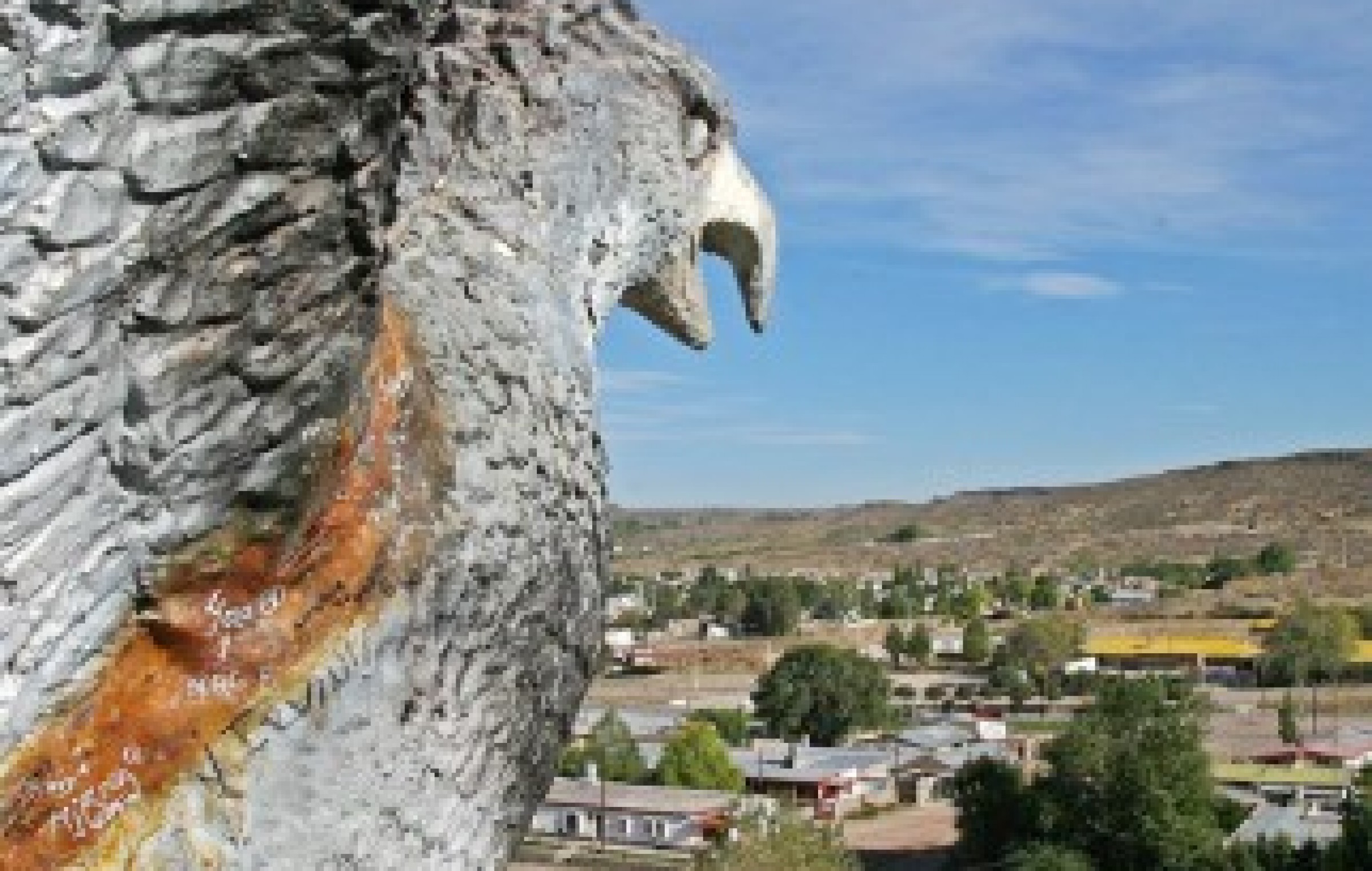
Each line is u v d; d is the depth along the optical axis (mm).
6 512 2721
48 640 2859
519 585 3797
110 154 2682
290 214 2984
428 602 3533
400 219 3725
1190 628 105375
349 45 2977
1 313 2637
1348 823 41625
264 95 2865
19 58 2541
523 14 4164
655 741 69688
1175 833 44875
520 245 4004
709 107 4785
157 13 2652
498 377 3797
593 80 4324
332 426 3227
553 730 4125
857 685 75188
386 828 3492
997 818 48281
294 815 3297
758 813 39594
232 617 3166
